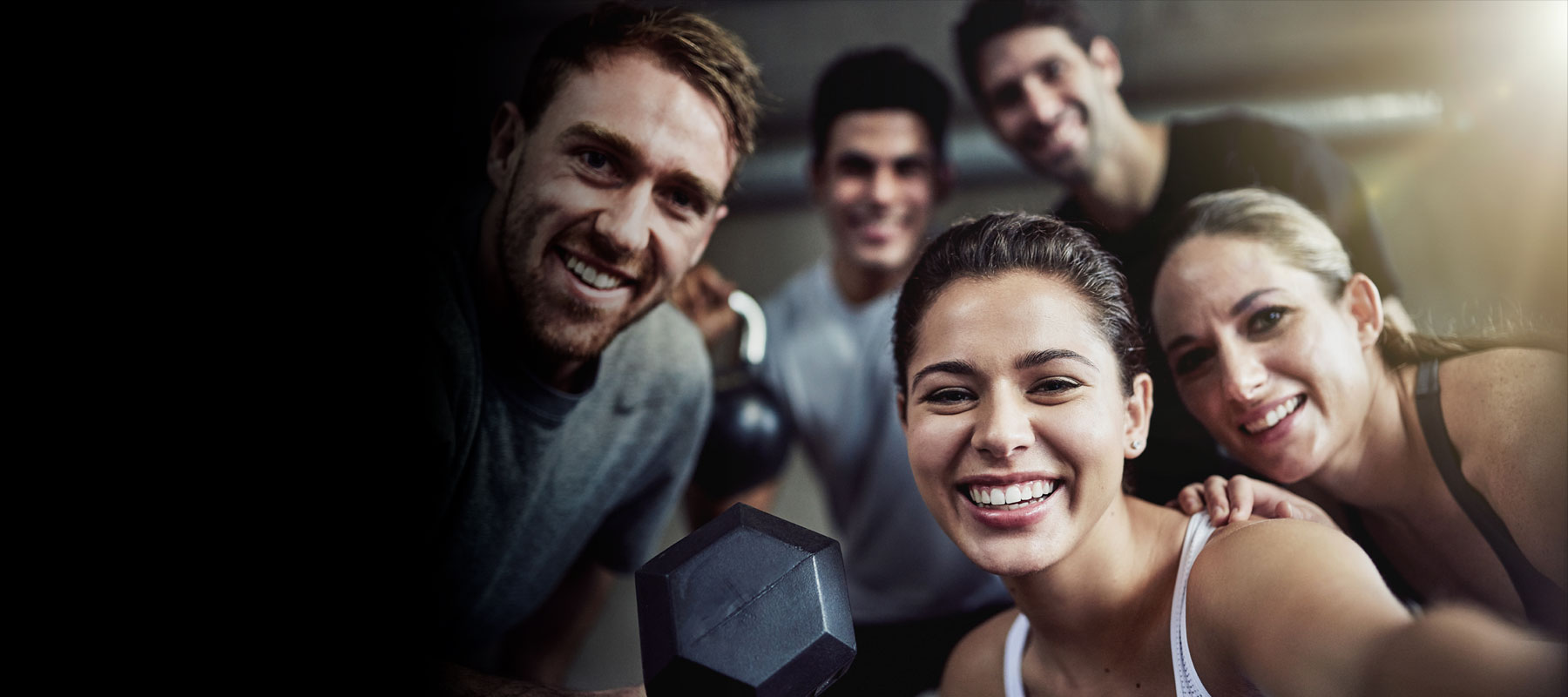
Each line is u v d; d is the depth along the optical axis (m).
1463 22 3.49
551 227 1.83
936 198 2.79
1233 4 3.65
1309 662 1.01
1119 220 2.39
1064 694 1.40
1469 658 0.90
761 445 2.55
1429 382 1.62
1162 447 1.72
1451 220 3.57
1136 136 2.36
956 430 1.29
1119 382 1.31
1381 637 0.97
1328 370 1.64
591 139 1.80
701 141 1.83
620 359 2.02
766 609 0.95
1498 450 1.55
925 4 3.59
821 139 2.74
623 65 1.80
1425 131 3.64
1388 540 1.71
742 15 3.62
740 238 4.02
